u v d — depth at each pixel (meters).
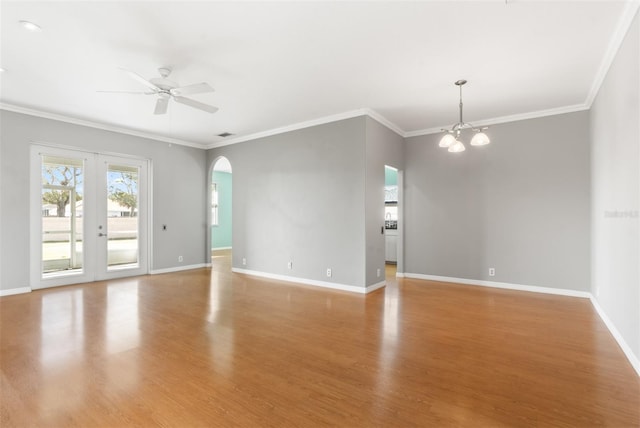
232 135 6.34
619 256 2.96
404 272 6.08
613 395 2.13
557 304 4.25
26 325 3.43
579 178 4.57
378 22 2.63
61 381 2.30
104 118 5.21
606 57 3.16
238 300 4.46
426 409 2.00
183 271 6.67
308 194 5.46
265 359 2.67
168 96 3.49
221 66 3.40
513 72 3.53
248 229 6.39
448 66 3.39
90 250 5.55
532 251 4.93
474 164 5.40
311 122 5.37
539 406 2.02
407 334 3.22
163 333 3.23
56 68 3.43
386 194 8.28
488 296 4.66
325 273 5.26
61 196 5.21
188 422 1.87
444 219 5.68
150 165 6.29
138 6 2.41
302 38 2.87
